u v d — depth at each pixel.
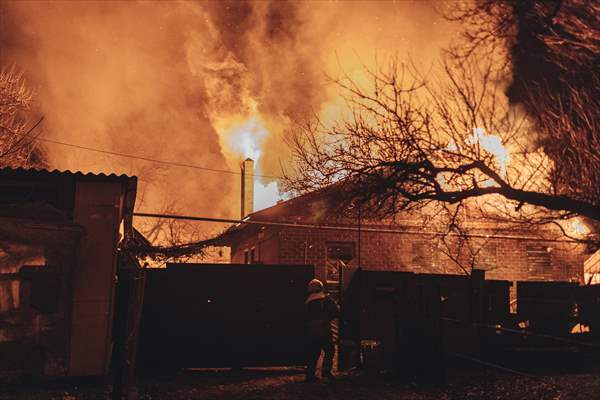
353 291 11.45
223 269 11.74
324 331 9.84
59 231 9.26
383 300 11.12
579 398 7.46
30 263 9.03
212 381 10.32
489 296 11.28
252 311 11.73
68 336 9.06
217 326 11.59
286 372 11.44
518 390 8.40
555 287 11.82
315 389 9.37
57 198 9.70
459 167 6.95
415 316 9.88
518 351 10.65
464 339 10.88
